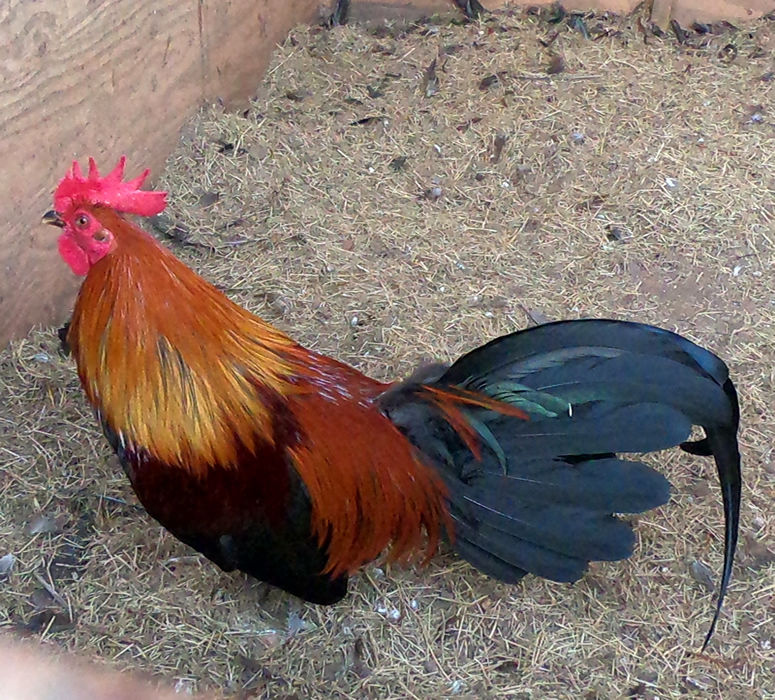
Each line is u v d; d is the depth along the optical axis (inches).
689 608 53.2
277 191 69.3
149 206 47.4
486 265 66.1
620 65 79.7
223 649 52.1
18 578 53.3
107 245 46.6
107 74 62.6
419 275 65.5
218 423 47.4
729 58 80.4
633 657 51.9
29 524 54.8
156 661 51.6
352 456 49.3
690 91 76.6
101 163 63.7
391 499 50.1
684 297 64.7
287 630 52.7
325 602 52.4
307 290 64.6
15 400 58.6
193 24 69.1
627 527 50.1
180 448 47.5
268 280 64.9
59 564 53.9
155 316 46.6
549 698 50.9
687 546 54.9
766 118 73.9
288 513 49.1
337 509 49.7
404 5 86.9
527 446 49.6
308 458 48.8
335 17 86.8
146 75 65.9
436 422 50.1
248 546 49.8
